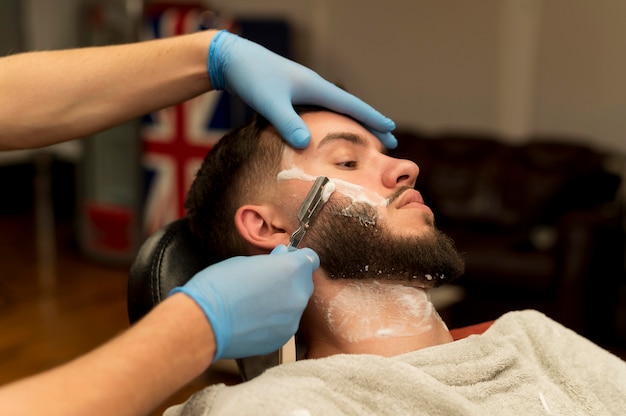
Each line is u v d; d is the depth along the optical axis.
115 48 1.15
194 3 3.71
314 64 4.32
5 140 1.12
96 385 0.73
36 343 3.00
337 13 4.22
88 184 4.01
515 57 3.88
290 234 1.13
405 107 4.19
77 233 4.17
